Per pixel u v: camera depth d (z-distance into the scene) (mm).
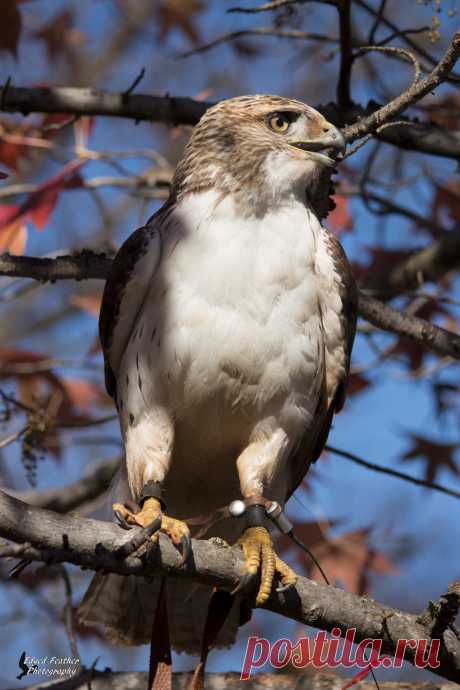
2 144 13414
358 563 13438
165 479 11039
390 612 9180
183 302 9969
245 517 9695
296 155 10336
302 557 13469
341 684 10461
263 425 10266
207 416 10250
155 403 10203
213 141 10438
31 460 11891
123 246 10391
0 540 8195
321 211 11102
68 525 8258
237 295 9938
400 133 12617
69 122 12727
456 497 12133
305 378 10180
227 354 9945
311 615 9094
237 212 10164
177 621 10953
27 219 12672
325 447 12312
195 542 8953
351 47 11961
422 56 13734
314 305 10188
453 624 9141
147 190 15156
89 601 11000
